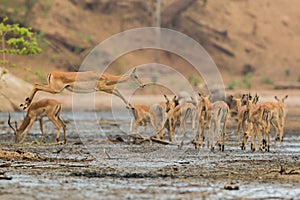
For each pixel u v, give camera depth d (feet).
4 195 165.89
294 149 282.77
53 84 271.08
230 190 174.81
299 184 185.06
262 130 282.77
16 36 534.78
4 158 237.86
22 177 194.39
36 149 276.82
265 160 241.55
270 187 179.93
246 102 286.66
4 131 364.17
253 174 203.62
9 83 476.13
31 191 171.53
